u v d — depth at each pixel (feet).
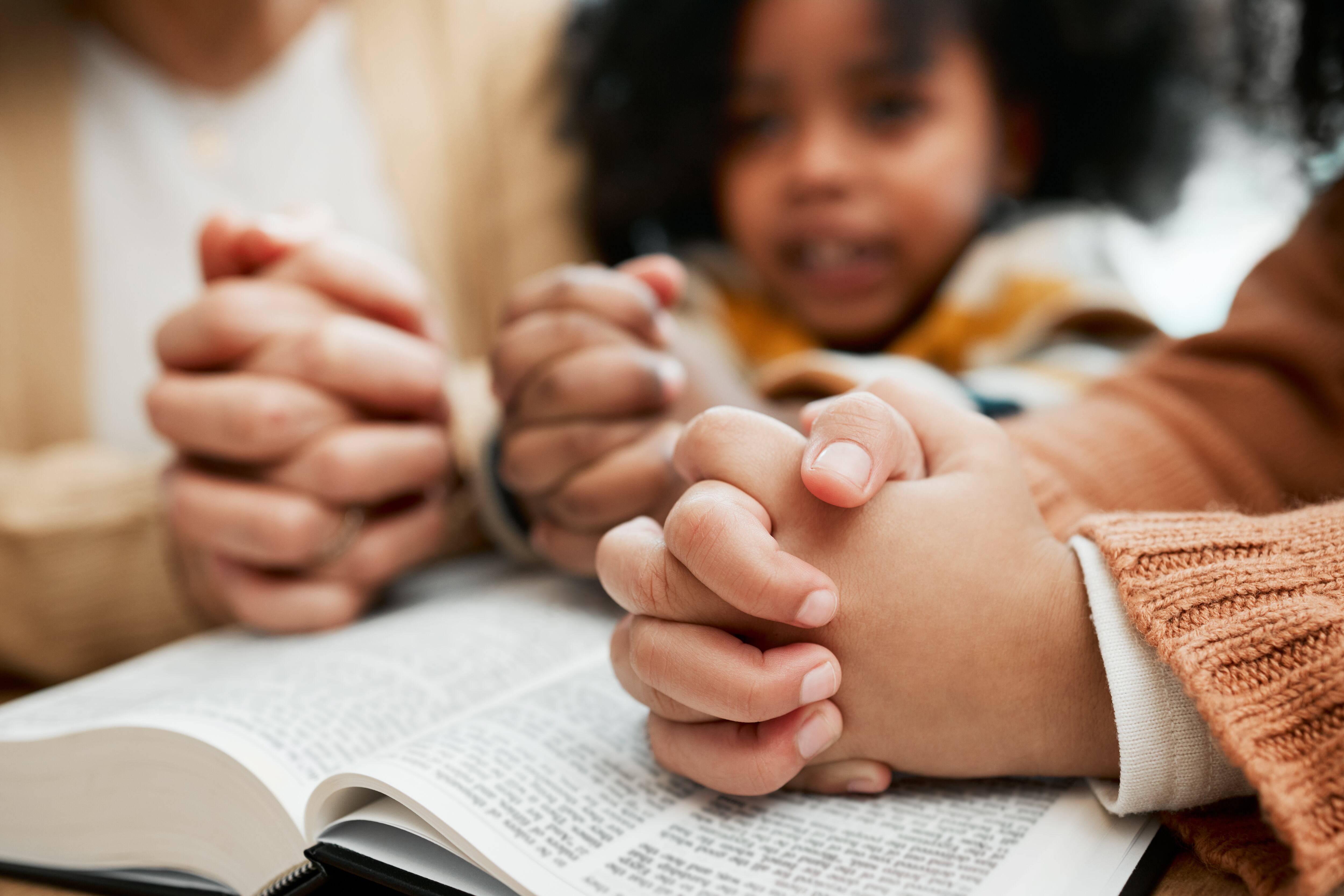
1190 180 2.47
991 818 1.33
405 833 1.34
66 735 1.47
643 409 1.65
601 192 2.40
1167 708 1.30
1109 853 1.30
